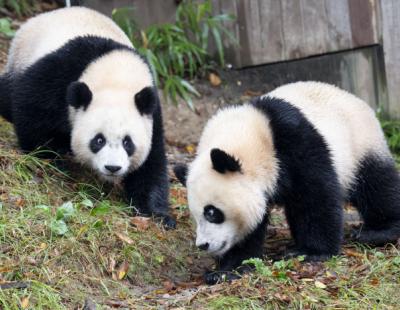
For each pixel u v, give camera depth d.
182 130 17.20
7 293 9.49
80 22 13.89
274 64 18.73
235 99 18.28
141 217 12.36
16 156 12.73
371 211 12.40
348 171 11.61
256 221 10.51
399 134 16.88
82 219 11.38
